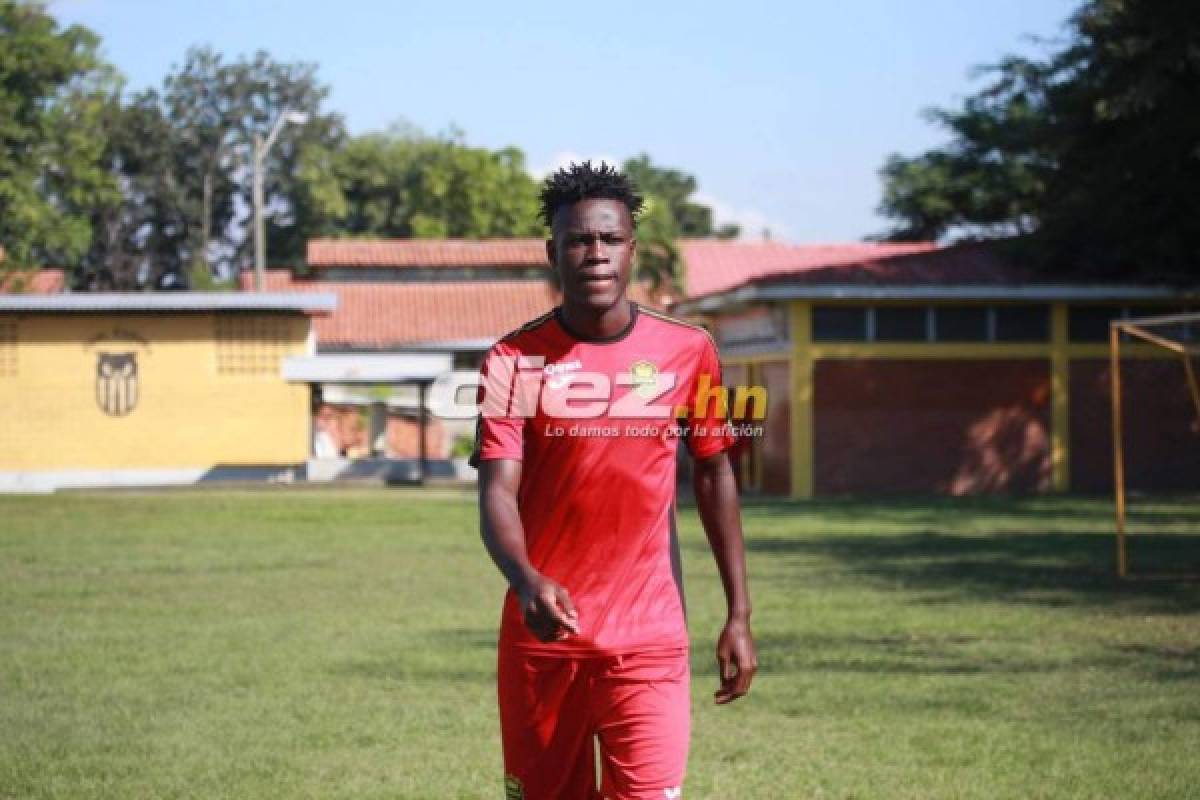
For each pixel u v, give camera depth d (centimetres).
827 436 3672
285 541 2422
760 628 1432
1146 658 1248
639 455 519
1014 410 3728
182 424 4241
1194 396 2003
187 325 4247
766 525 2719
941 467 3703
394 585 1825
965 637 1369
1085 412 3753
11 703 1062
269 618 1527
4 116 5453
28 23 5497
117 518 2883
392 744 928
